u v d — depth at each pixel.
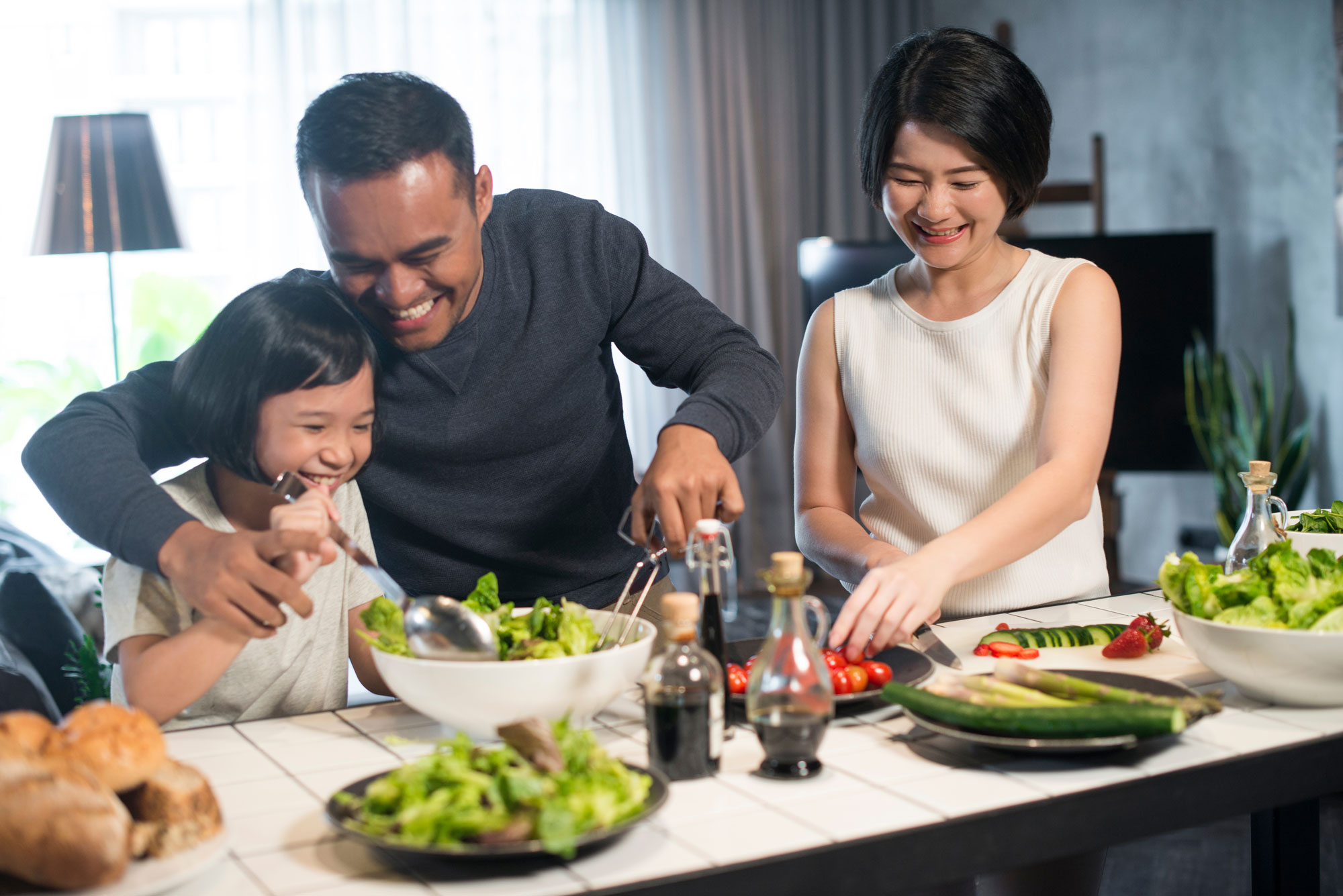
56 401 4.73
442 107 1.33
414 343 1.46
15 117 4.78
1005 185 1.56
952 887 1.48
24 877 0.82
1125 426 4.36
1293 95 4.52
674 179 5.62
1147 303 4.30
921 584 1.28
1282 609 1.19
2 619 2.42
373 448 1.45
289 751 1.18
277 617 1.14
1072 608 1.65
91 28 4.87
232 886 0.87
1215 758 1.06
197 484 1.44
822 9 5.91
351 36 5.09
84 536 1.25
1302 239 4.53
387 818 0.89
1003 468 1.70
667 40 5.55
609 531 1.72
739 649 1.40
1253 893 1.36
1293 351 4.44
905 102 1.53
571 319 1.62
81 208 3.74
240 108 4.95
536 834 0.86
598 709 1.15
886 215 1.65
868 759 1.09
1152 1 5.05
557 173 5.46
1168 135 5.05
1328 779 1.11
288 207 4.98
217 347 1.30
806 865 0.90
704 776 1.05
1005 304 1.68
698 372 1.62
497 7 5.29
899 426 1.76
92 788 0.84
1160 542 5.18
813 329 1.87
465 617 1.15
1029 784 1.02
